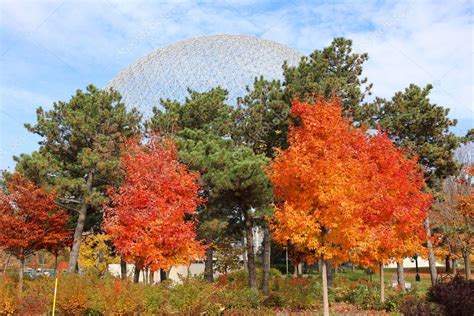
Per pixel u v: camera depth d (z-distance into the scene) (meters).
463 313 12.20
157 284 16.97
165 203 18.80
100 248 33.34
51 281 16.05
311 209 14.59
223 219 26.38
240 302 18.23
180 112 29.97
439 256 38.69
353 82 31.88
